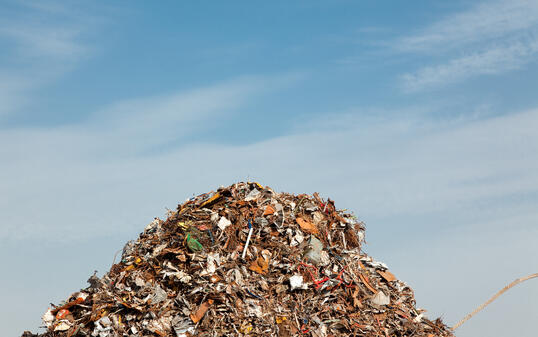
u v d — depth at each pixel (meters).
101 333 11.43
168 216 15.06
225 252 13.00
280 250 13.34
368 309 13.04
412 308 14.05
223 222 13.64
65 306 12.43
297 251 13.41
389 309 13.36
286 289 12.56
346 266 13.70
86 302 12.45
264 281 12.57
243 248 13.19
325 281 12.90
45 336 12.03
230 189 15.12
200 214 14.23
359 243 14.98
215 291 11.81
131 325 11.59
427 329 13.48
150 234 14.53
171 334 11.33
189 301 11.84
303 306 12.27
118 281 12.80
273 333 11.50
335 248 14.03
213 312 11.58
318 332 11.83
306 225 14.22
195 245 12.85
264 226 13.81
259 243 13.48
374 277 14.22
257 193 15.04
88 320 11.88
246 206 14.37
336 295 12.96
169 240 13.55
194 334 11.24
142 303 11.84
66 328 11.88
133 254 13.80
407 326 13.06
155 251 13.23
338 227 14.82
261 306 11.98
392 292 14.12
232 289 12.01
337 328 12.31
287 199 15.38
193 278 12.09
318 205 15.32
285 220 14.19
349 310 12.84
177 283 12.23
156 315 11.59
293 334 11.64
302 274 12.88
